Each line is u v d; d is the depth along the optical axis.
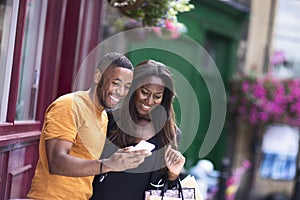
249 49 11.66
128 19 6.48
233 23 11.29
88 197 3.66
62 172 3.33
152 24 5.58
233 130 11.21
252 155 11.52
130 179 3.75
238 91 10.90
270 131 11.46
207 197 8.95
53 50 5.68
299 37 11.88
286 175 11.39
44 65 5.52
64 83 6.06
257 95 10.79
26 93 5.15
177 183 3.82
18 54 4.50
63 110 3.43
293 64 11.86
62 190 3.54
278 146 11.47
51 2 5.54
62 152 3.34
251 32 11.63
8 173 4.41
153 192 3.77
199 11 10.24
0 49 4.44
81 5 6.15
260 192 11.48
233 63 11.42
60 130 3.38
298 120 10.89
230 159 11.27
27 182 5.12
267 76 10.98
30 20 5.00
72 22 6.11
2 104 4.43
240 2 11.26
